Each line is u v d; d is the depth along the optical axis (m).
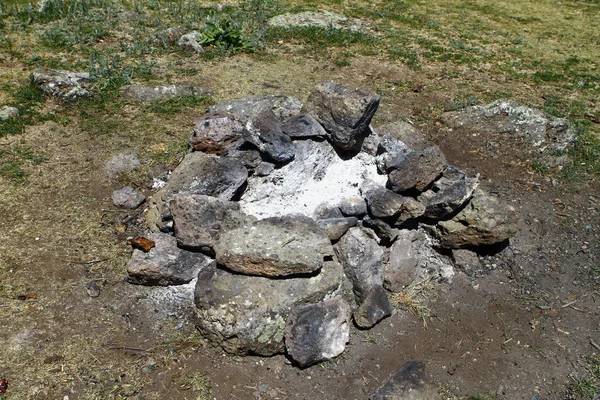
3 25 3.48
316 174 2.10
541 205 2.37
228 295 1.68
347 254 1.87
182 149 2.43
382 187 2.01
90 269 1.88
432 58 3.58
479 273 2.04
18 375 1.56
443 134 2.75
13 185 2.19
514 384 1.70
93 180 2.25
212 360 1.66
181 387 1.58
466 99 3.08
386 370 1.70
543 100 3.17
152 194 2.21
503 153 2.65
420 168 1.97
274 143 1.99
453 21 4.33
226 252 1.72
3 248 1.92
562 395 1.68
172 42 3.42
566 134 2.73
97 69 2.98
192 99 2.81
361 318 1.78
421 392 1.58
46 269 1.87
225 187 1.95
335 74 3.24
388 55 3.56
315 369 1.68
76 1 3.81
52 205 2.12
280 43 3.58
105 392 1.54
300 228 1.82
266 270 1.71
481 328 1.86
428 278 2.00
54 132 2.51
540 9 4.79
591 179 2.53
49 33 3.39
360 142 2.15
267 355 1.68
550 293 2.00
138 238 1.88
